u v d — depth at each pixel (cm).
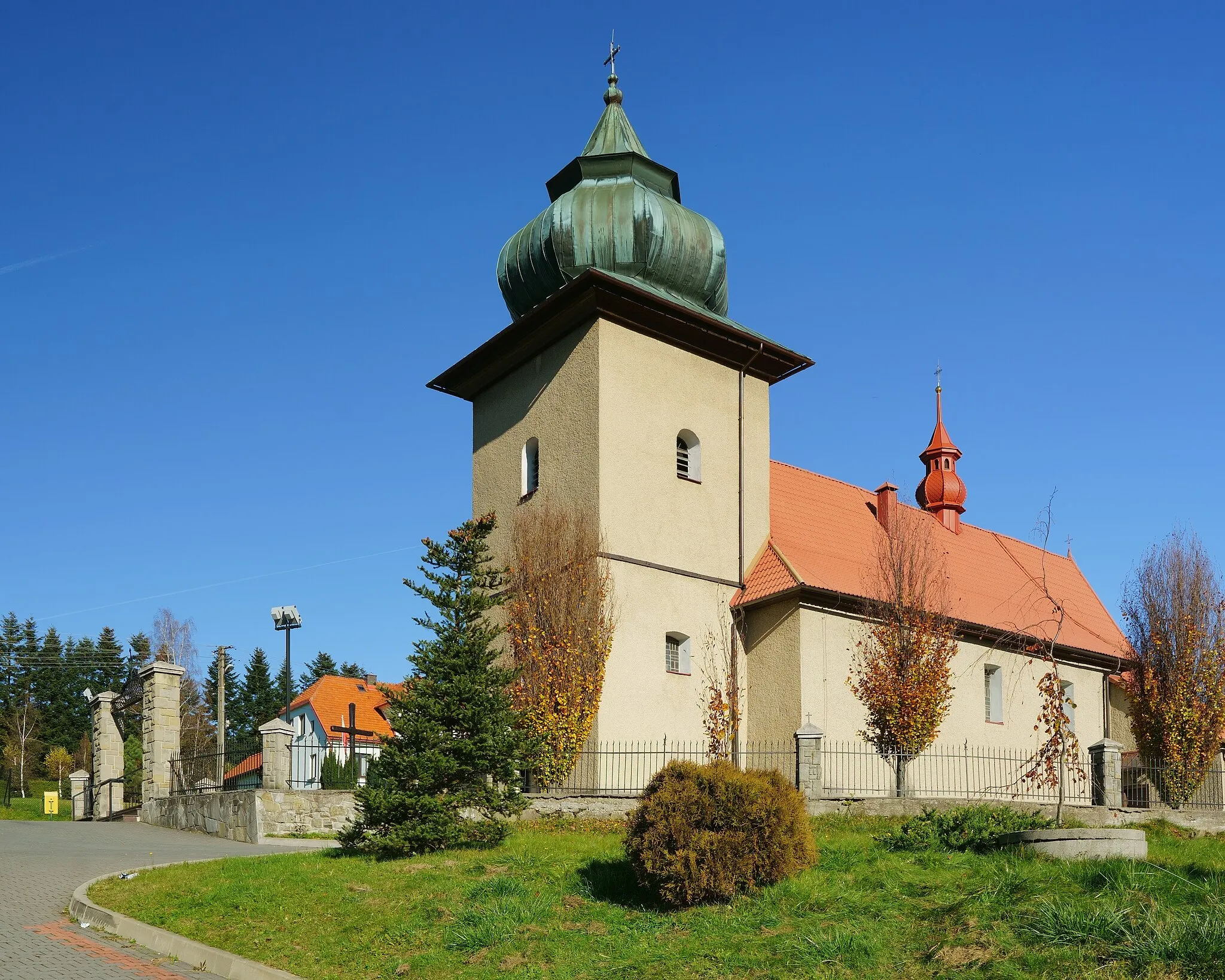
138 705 3256
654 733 2592
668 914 1352
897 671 2670
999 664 3209
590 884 1484
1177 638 3191
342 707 5422
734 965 1143
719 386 2931
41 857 1983
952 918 1177
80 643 9200
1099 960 1012
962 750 2986
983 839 1524
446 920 1362
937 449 3962
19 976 1175
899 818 2039
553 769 2420
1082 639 3553
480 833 1816
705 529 2808
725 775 1432
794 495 3175
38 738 8044
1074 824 2039
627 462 2678
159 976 1227
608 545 2598
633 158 2911
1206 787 3155
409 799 1773
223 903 1495
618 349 2720
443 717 1880
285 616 4038
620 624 2589
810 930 1203
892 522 3266
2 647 9100
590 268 2578
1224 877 1255
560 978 1162
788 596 2694
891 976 1072
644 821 1418
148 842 2256
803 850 1429
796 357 2981
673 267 2842
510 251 2956
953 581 3412
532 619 2545
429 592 1948
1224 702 3109
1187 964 972
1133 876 1215
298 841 2223
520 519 2752
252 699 8600
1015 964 1034
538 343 2866
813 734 2170
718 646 2756
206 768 2850
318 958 1288
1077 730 3447
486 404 3080
